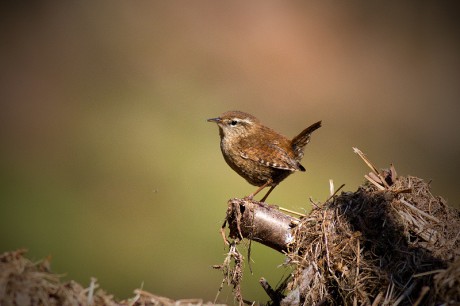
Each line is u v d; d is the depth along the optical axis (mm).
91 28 22953
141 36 22328
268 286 6270
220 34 22172
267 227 6469
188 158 16094
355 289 5684
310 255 6125
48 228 12531
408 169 16719
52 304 4719
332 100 19812
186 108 19000
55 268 11297
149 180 14977
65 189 14227
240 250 7117
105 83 20500
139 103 19172
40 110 19031
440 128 19250
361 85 20531
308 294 5902
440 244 5805
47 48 22094
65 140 17203
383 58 21625
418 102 20109
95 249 12031
